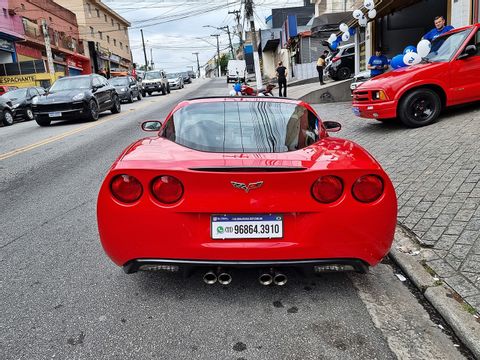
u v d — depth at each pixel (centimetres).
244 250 267
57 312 295
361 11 1695
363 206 267
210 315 287
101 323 280
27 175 718
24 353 251
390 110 819
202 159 277
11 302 310
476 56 823
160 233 269
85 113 1458
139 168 266
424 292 300
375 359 241
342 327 271
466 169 523
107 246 280
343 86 1745
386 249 280
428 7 1814
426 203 442
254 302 302
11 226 473
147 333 269
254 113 352
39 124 1495
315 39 3247
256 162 270
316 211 266
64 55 4178
